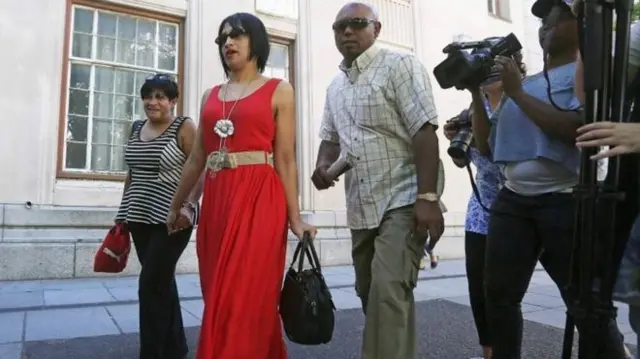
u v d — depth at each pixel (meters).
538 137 2.18
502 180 2.85
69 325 4.39
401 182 2.39
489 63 2.28
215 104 2.44
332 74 9.47
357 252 2.59
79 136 7.46
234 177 2.31
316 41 9.34
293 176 2.43
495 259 2.32
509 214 2.31
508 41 2.28
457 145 2.70
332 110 2.69
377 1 10.18
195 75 8.18
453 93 11.07
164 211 2.95
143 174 3.06
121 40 7.87
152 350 2.90
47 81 7.11
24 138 6.89
